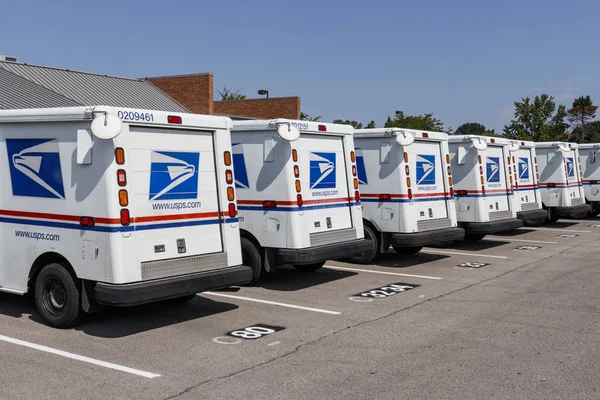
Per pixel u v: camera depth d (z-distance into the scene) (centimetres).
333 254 977
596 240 1572
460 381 555
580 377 562
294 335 713
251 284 1002
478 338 691
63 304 730
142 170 705
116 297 663
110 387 545
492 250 1418
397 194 1173
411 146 1188
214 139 791
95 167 685
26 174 752
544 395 520
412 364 603
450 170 1303
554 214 1919
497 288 972
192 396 523
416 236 1157
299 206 951
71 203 707
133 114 693
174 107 2550
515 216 1494
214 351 652
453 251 1409
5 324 757
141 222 698
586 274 1082
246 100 3294
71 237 708
